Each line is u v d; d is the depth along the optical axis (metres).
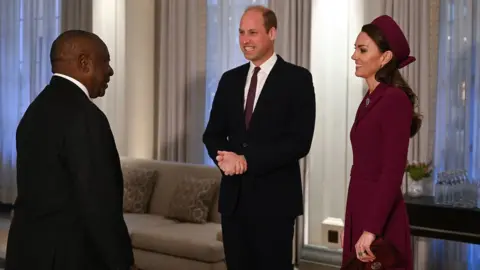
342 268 2.32
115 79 5.59
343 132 4.38
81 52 2.01
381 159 2.19
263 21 2.67
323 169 4.46
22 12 6.50
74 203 1.92
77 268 1.93
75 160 1.86
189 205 4.46
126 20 5.48
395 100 2.16
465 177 3.58
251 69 2.79
